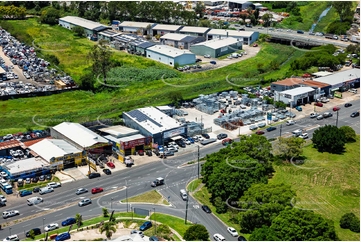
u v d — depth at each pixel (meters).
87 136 131.25
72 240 91.81
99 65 185.50
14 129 145.50
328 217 100.94
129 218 100.31
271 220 92.50
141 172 121.38
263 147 118.75
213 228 97.00
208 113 157.00
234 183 102.75
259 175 106.38
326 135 130.00
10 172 116.12
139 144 130.25
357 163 124.56
